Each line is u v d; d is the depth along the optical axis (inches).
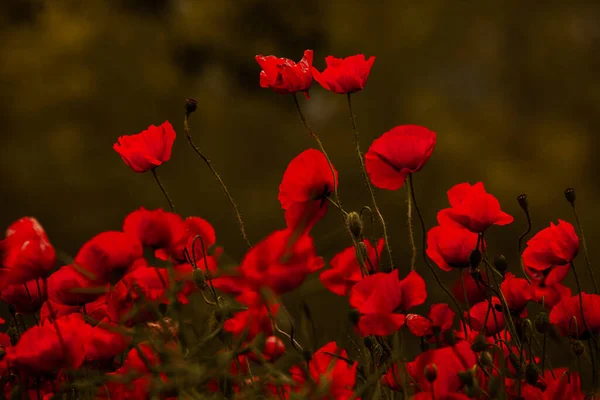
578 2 647.1
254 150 646.5
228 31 742.5
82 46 637.3
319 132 641.0
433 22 620.1
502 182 562.3
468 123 620.1
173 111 652.7
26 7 695.7
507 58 653.3
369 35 620.4
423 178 562.3
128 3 734.5
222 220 581.0
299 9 745.6
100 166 609.9
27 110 618.2
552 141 608.4
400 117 614.9
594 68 651.5
